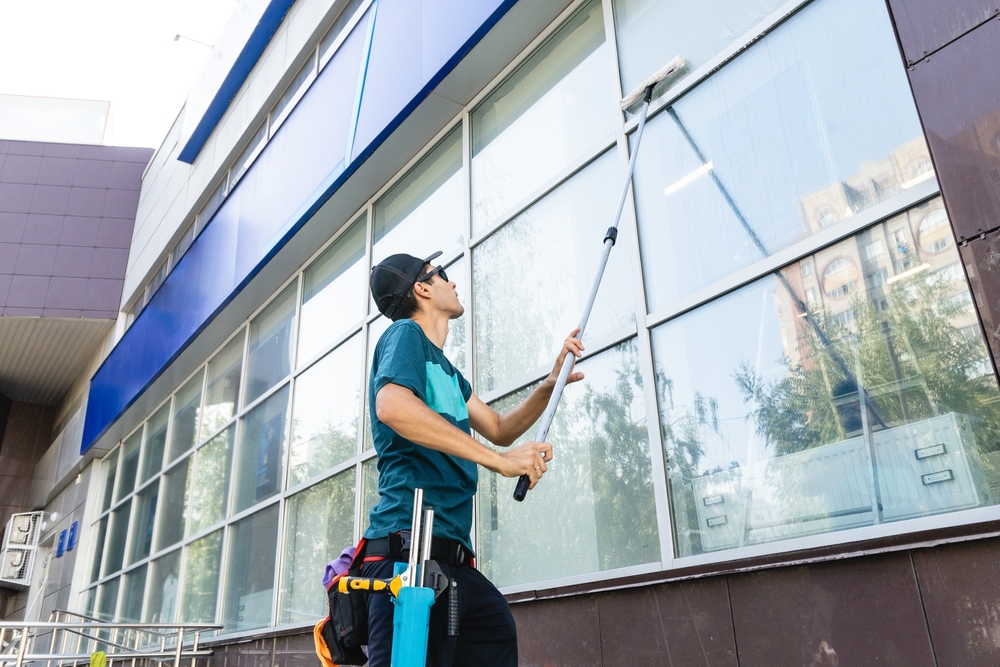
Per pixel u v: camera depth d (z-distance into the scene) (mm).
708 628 2506
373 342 5273
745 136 3000
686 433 2918
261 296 6891
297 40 7246
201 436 7676
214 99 9031
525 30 4242
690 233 3121
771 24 2998
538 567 3463
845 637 2133
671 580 2645
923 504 2170
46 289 12172
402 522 1765
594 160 3736
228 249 7191
